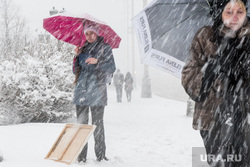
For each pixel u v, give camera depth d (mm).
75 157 4648
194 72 3439
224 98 3367
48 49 10781
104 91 5555
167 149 7270
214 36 3463
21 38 21750
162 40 4367
